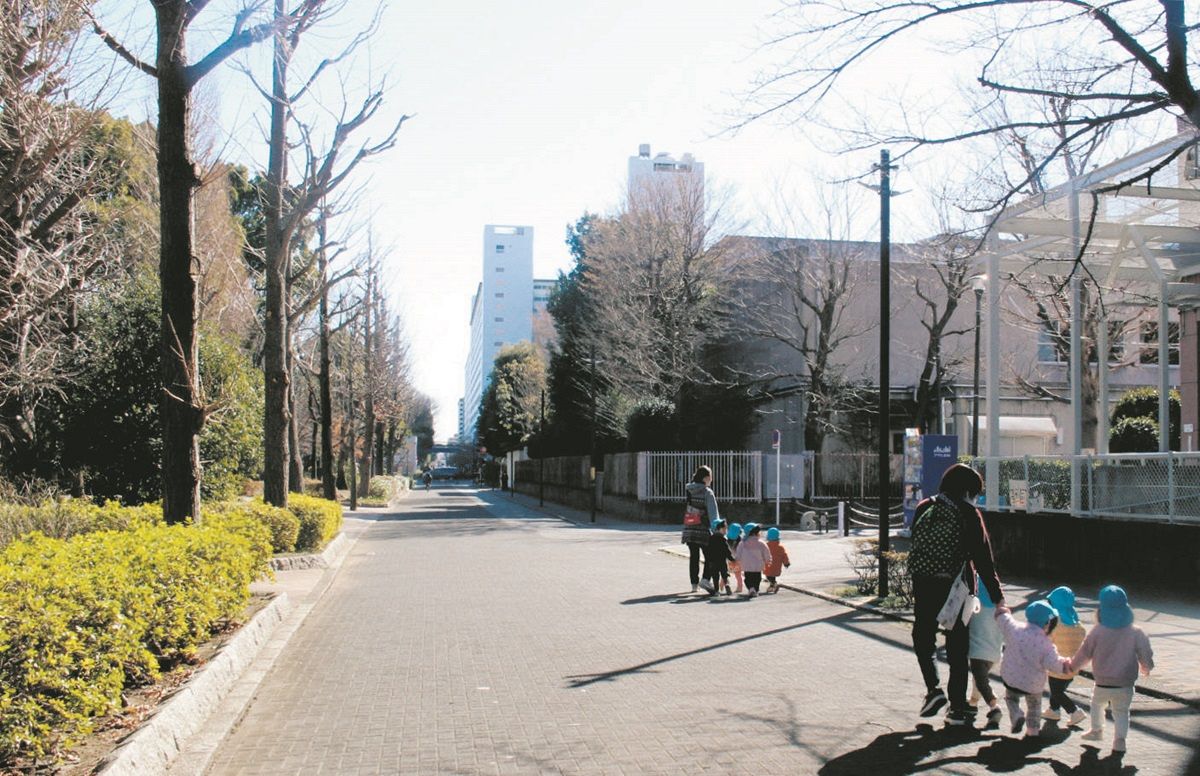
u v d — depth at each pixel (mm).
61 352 18031
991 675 8438
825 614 12242
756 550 14117
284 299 19062
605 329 43125
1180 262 18891
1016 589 13609
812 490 33375
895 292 37594
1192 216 16859
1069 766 5777
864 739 6375
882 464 13469
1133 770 5691
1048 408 36406
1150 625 10289
